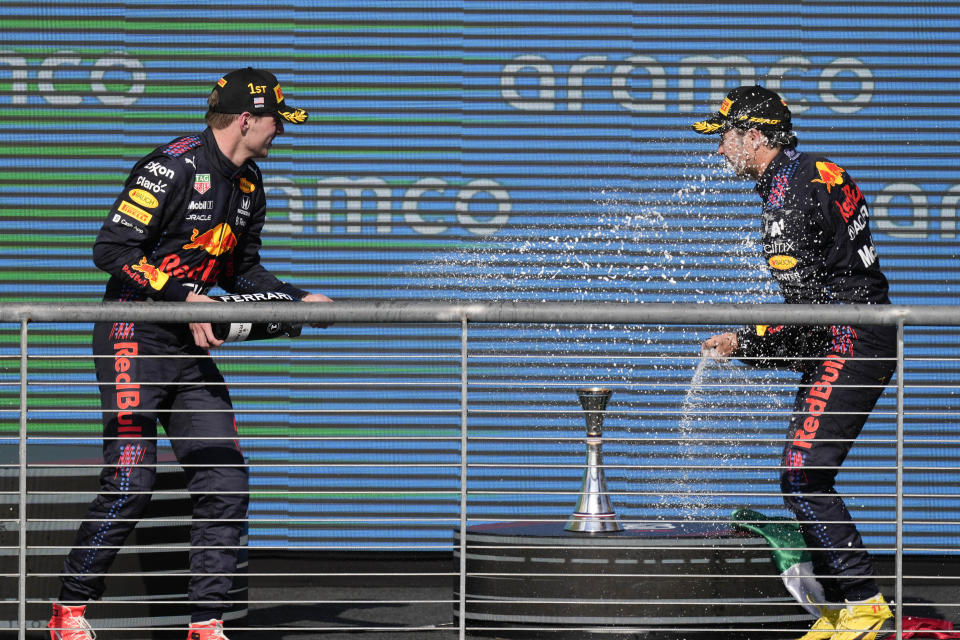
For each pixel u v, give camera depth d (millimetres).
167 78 22688
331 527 22500
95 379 22531
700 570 16141
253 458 22438
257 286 15969
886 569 22453
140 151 22703
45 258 22578
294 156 22734
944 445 22516
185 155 14609
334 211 22750
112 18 22656
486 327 22531
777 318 12516
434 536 22484
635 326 22531
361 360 22547
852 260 15672
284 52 22750
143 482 14508
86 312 12656
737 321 12547
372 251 22781
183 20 22719
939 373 22547
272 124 14945
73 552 14516
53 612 14625
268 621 18750
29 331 22562
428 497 22500
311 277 22766
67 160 22656
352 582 22453
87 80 22656
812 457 15367
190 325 14172
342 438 14086
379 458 22516
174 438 14094
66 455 17766
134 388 14453
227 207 15000
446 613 19469
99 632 15672
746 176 16516
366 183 22781
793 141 16188
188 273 14852
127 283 14258
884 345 15492
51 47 22625
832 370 15430
